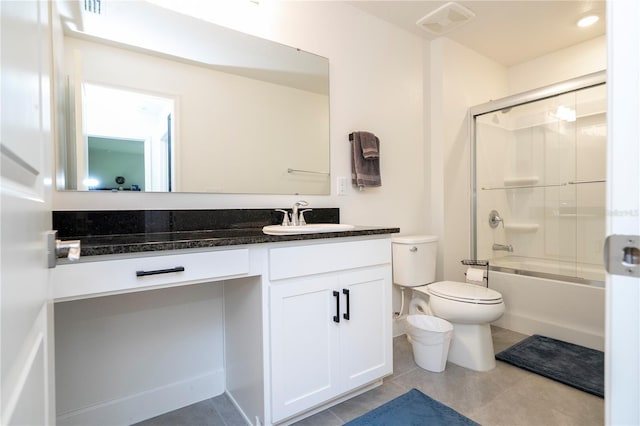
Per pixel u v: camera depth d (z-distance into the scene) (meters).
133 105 1.44
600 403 1.53
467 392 1.63
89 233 1.31
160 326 1.50
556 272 2.44
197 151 1.59
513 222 2.89
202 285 1.61
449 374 1.81
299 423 1.41
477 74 2.80
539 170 2.72
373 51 2.24
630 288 0.45
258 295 1.30
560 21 2.34
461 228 2.67
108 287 0.98
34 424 0.52
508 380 1.74
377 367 1.61
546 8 2.18
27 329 0.48
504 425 1.38
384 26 2.30
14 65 0.42
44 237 0.64
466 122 2.71
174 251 1.08
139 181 1.45
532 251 2.76
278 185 1.84
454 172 2.62
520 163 2.85
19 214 0.44
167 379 1.52
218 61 1.64
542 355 2.01
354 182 2.13
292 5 1.88
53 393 0.75
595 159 2.40
